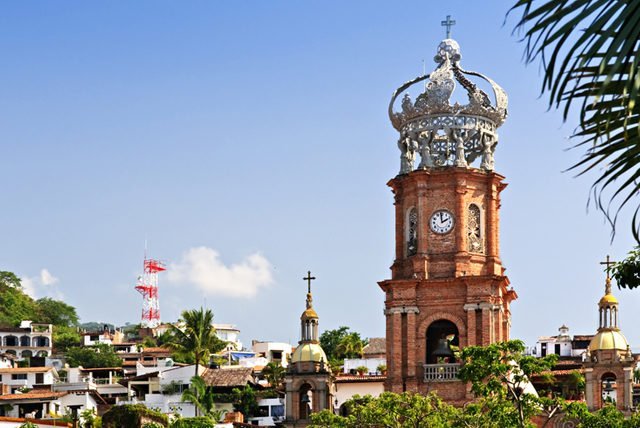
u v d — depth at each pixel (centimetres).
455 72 9069
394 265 8900
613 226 2022
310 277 9850
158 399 16012
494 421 7244
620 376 9425
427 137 8881
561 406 7481
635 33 1744
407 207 8900
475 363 7062
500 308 8650
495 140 8931
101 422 12119
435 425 7725
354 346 18162
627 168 1997
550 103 1833
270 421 15125
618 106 1884
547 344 16288
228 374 15975
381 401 7994
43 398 14700
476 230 8794
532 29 1823
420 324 8694
